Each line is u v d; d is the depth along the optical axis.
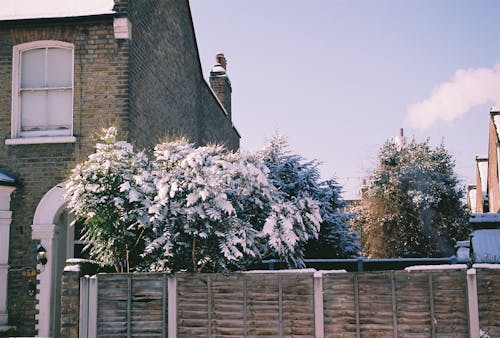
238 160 11.12
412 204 28.62
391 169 29.23
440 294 9.34
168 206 10.30
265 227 10.37
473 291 9.20
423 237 28.44
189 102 18.64
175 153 10.78
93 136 13.15
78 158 13.08
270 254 12.19
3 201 12.95
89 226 10.97
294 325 9.75
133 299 10.23
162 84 15.80
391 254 28.44
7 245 12.91
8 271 12.88
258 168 11.38
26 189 13.13
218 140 22.77
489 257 12.75
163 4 16.14
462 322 9.23
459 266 9.38
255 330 9.86
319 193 19.72
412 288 9.45
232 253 10.32
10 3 13.95
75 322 10.16
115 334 10.19
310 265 17.28
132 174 10.74
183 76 18.02
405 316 9.42
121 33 13.28
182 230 10.56
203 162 10.62
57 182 13.08
